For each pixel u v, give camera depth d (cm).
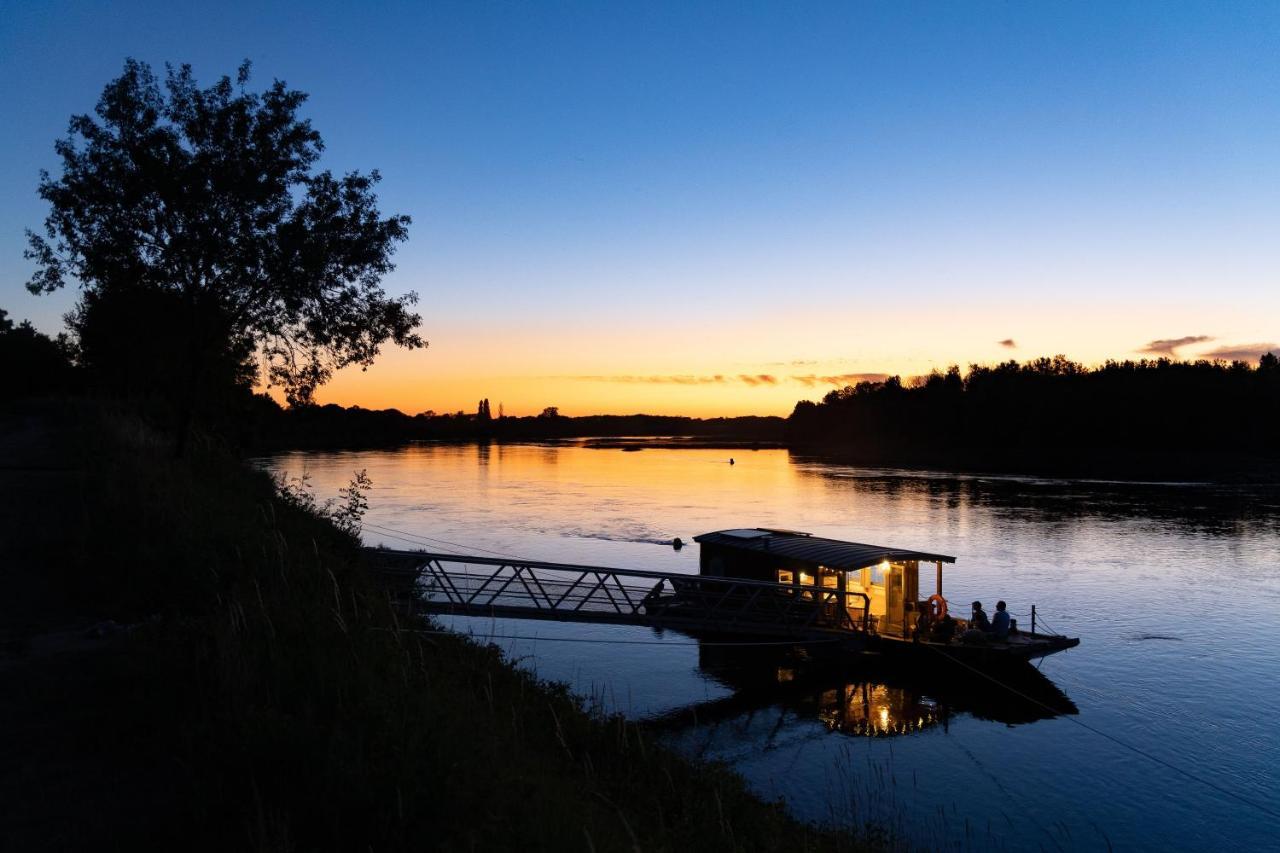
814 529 6300
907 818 1877
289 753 796
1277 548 5425
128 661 1039
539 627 3484
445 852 674
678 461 17162
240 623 1127
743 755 2236
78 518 1745
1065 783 2092
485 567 4541
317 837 691
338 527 2511
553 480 11200
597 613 2734
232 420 3619
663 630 3516
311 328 2575
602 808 1062
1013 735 2420
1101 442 14650
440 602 2550
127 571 1430
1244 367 15150
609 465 15312
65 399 5150
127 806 734
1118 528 6303
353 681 996
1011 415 16275
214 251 2384
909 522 6712
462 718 1019
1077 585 4378
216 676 972
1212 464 12369
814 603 3002
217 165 2403
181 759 818
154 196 2388
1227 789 2062
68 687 995
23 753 830
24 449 3047
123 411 4219
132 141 2350
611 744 1412
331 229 2561
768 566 3278
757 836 1217
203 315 2470
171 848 668
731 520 6800
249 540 1667
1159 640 3403
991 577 4572
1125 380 15262
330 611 1290
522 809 798
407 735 859
